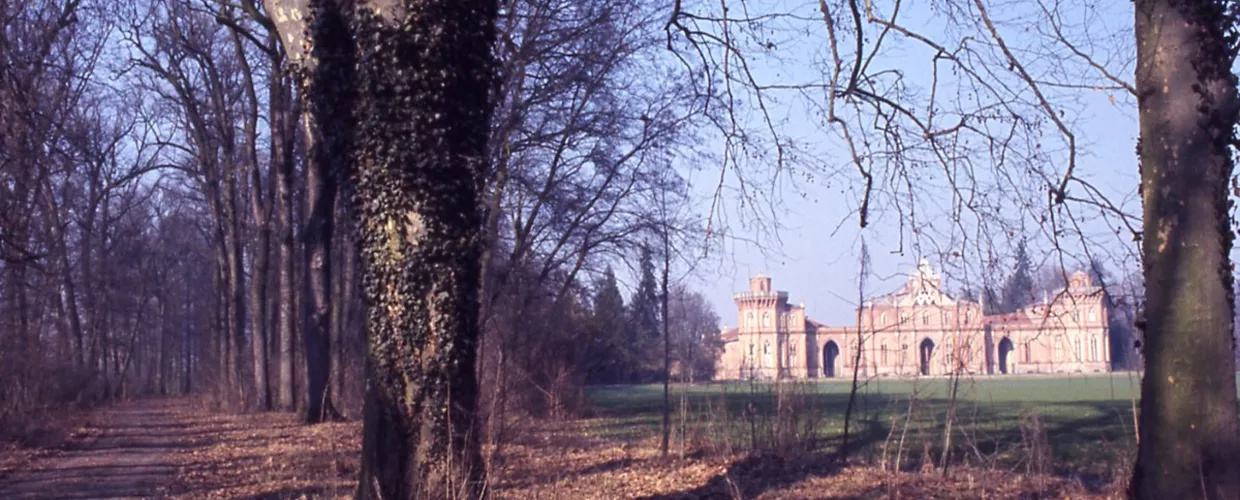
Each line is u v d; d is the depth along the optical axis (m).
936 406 14.05
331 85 8.54
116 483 14.30
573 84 17.05
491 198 13.09
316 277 25.00
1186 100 7.08
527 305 15.09
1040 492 10.61
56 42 17.97
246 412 32.78
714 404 15.14
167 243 52.94
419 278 8.41
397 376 8.42
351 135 8.54
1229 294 6.99
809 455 13.86
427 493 8.24
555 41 15.70
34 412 23.14
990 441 14.50
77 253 38.88
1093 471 13.01
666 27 9.36
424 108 8.38
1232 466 6.83
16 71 16.66
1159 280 7.16
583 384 22.78
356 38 8.40
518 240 16.44
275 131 27.92
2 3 16.06
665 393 14.53
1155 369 7.18
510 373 12.32
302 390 25.22
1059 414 22.53
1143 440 7.30
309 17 8.61
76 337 36.50
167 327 65.50
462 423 8.48
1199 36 7.06
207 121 31.34
